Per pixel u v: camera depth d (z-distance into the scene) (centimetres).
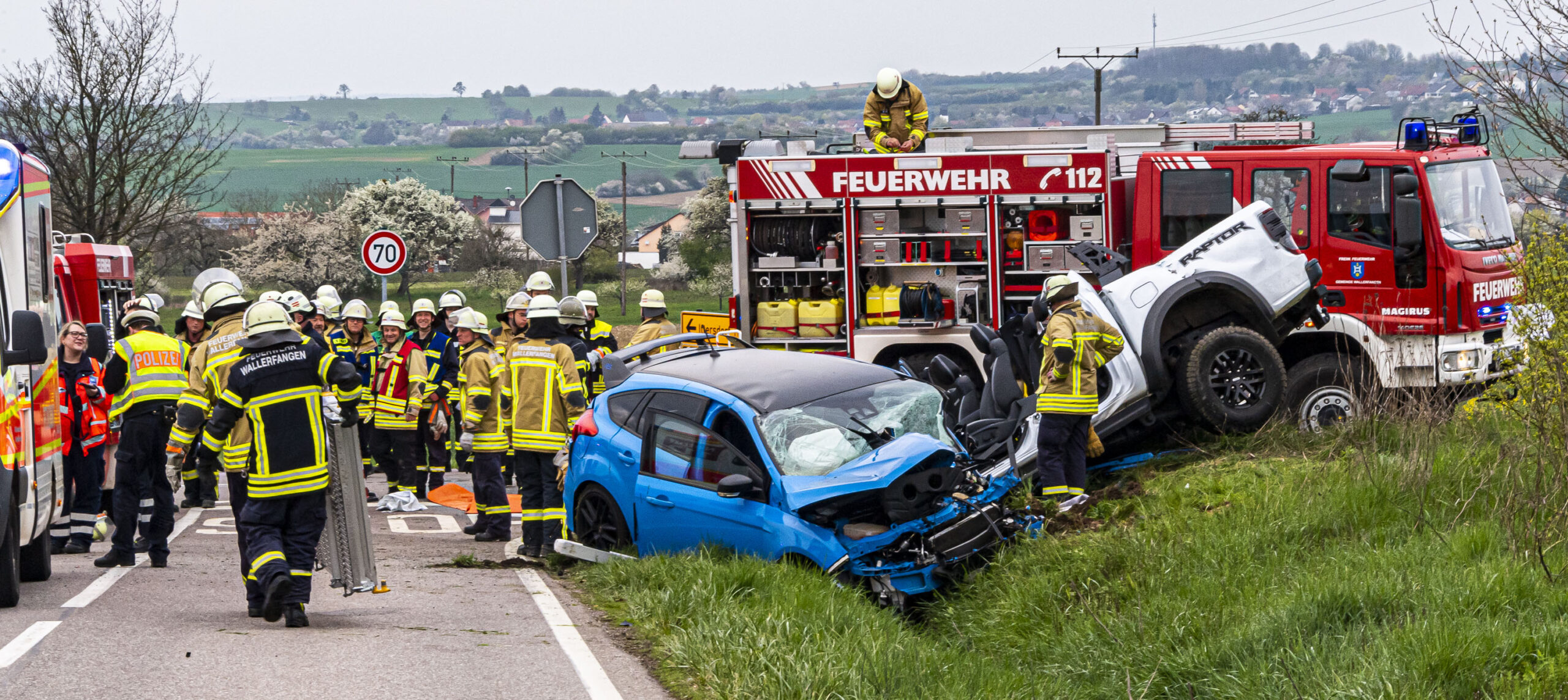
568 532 1028
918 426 938
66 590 841
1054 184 1303
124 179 2411
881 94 1437
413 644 670
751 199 1366
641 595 789
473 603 810
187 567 966
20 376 792
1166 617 684
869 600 810
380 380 1395
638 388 993
